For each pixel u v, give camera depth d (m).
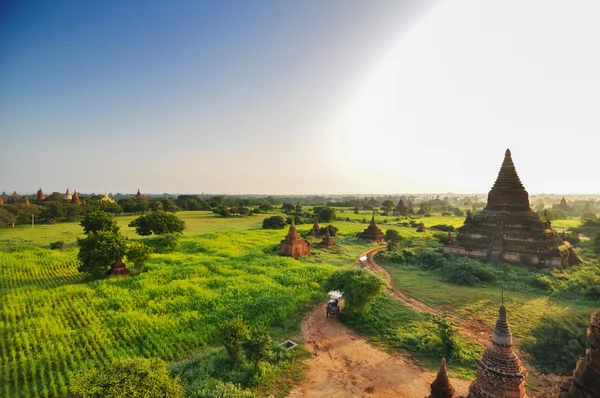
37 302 31.73
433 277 41.62
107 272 42.38
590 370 11.57
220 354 21.34
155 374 14.59
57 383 19.14
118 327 25.58
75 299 32.53
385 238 75.50
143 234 70.50
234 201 183.00
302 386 18.33
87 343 22.86
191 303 30.45
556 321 23.31
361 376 19.30
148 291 34.09
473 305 30.64
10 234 78.94
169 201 139.25
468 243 51.25
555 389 16.95
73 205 108.31
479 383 13.43
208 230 89.69
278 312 27.64
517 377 12.48
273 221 91.81
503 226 48.78
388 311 28.55
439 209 179.88
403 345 22.83
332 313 28.17
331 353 22.03
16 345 22.86
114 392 13.19
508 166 51.72
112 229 59.41
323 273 41.00
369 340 23.94
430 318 27.12
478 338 23.86
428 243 65.38
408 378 19.08
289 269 43.38
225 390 15.36
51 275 43.72
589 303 30.48
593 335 11.66
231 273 41.78
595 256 51.91
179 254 55.22
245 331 20.70
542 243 44.94
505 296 33.12
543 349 21.31
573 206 188.50
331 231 80.44
